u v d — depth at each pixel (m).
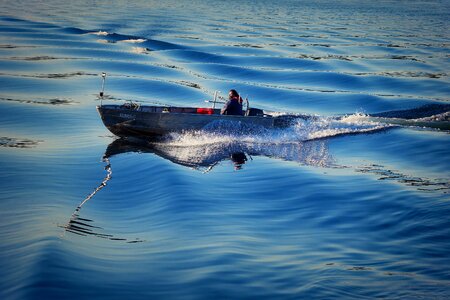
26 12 66.00
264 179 16.89
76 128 23.14
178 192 15.31
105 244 11.89
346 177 17.12
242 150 20.34
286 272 10.65
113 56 41.12
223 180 16.77
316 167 18.34
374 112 29.39
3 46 43.00
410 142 21.53
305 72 38.72
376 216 13.83
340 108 30.30
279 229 13.04
